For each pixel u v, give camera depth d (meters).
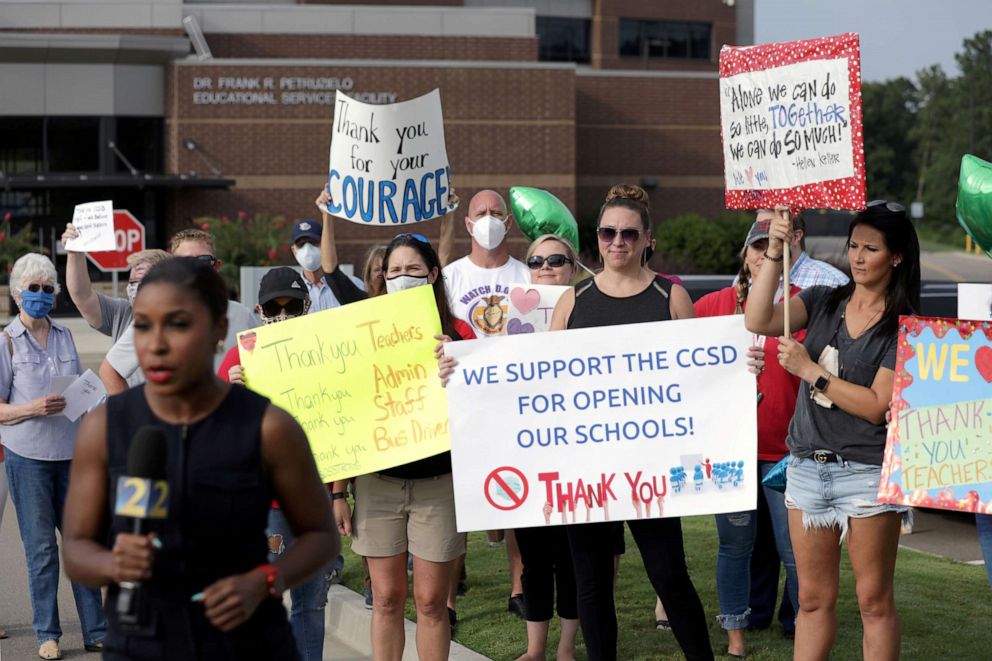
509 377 5.19
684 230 39.38
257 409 2.94
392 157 7.07
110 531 2.98
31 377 6.50
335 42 42.47
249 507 2.90
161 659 2.86
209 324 2.88
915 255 4.64
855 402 4.55
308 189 38.59
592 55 52.78
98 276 37.16
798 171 4.76
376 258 6.04
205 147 38.03
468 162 39.56
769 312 4.89
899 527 4.68
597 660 5.11
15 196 37.91
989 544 4.76
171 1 40.97
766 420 5.76
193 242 6.86
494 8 43.12
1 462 6.85
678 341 5.16
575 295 5.45
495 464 5.17
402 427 5.25
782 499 5.75
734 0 53.47
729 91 4.99
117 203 38.41
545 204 8.68
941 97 137.12
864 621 4.71
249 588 2.82
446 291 5.63
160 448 2.78
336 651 6.72
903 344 4.56
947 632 6.37
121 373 6.35
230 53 41.94
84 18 40.44
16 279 6.54
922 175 129.12
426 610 5.20
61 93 37.66
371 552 5.24
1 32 39.88
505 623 6.69
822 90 4.67
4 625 7.16
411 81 39.03
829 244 14.00
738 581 5.89
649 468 5.16
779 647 6.12
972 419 4.49
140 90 38.16
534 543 5.74
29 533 6.48
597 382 5.18
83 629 6.58
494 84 39.53
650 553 5.16
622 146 44.81
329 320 5.36
